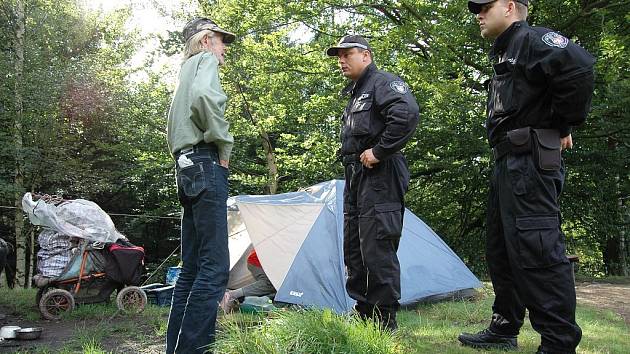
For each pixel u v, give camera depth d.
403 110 3.24
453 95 11.02
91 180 15.12
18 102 12.90
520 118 2.85
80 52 17.38
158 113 16.03
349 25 13.06
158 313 5.25
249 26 12.85
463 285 6.05
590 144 12.92
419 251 6.15
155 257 20.00
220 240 2.72
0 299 5.99
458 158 13.20
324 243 5.40
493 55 3.07
